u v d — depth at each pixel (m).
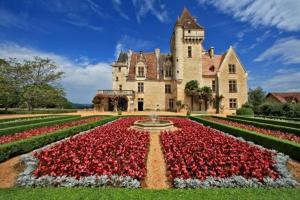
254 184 5.71
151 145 10.84
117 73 44.16
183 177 5.99
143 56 45.25
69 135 12.73
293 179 6.06
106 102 44.59
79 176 5.98
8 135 11.95
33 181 5.73
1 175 6.74
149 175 6.83
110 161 6.87
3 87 34.19
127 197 4.13
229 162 6.71
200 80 43.25
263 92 64.44
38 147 9.74
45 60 40.56
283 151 8.63
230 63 43.31
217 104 42.31
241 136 12.04
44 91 39.19
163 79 44.75
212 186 5.66
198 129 14.27
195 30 43.28
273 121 17.44
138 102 44.41
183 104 42.38
